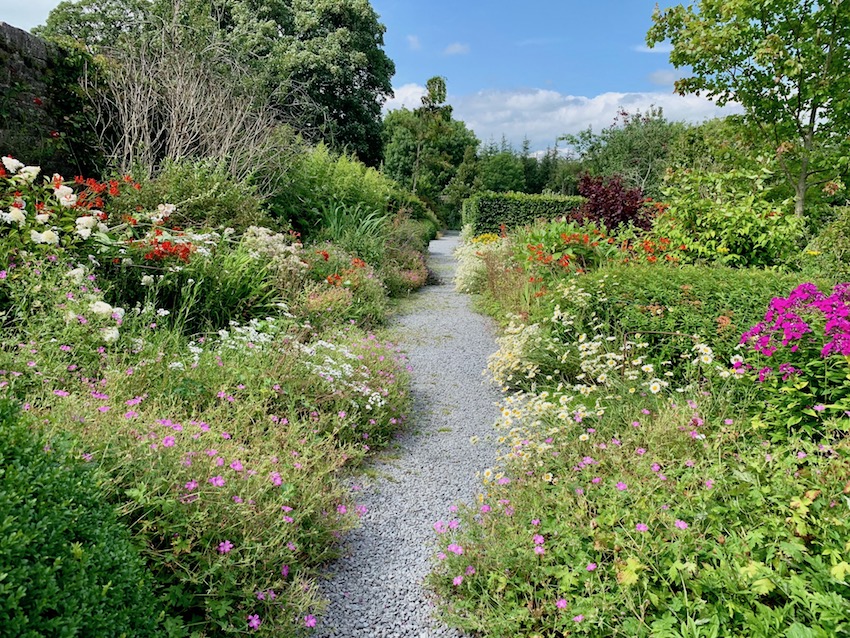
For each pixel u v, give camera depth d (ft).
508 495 9.22
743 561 6.28
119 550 5.04
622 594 6.46
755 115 32.53
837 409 9.09
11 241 12.44
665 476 8.14
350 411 12.56
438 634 6.94
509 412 11.39
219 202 23.50
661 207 28.76
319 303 19.61
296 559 7.77
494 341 21.44
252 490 7.65
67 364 10.02
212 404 10.44
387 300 26.14
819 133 32.09
